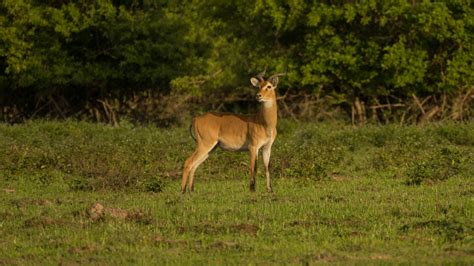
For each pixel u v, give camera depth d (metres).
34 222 28.75
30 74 70.56
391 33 69.94
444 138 55.78
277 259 23.59
